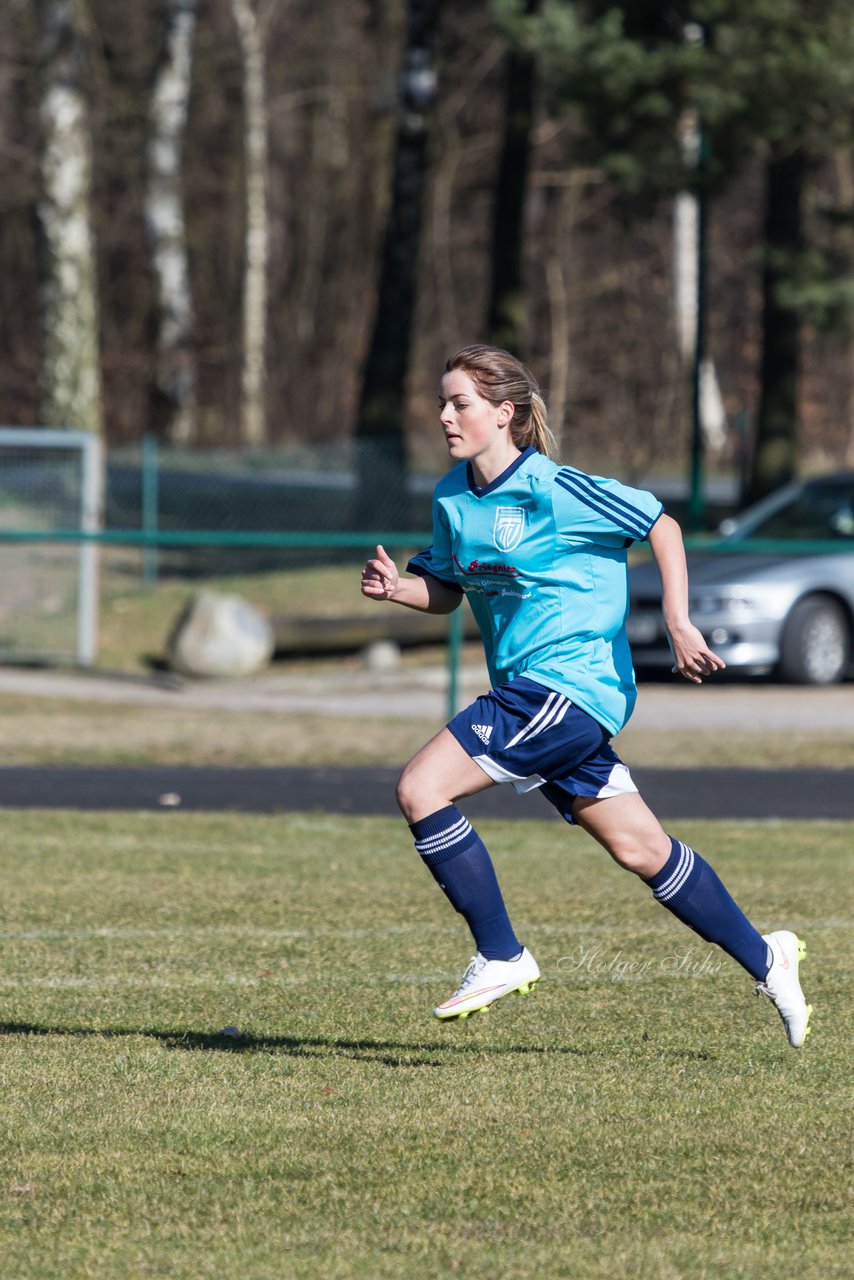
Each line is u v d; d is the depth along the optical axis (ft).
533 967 61.21
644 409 622.95
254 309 570.05
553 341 612.70
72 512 235.81
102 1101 58.23
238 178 621.72
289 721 181.57
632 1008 72.95
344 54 599.57
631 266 639.76
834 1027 69.41
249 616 230.48
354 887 102.58
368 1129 55.06
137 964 81.10
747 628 209.26
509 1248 44.83
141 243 586.86
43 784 146.61
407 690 214.28
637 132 268.21
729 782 151.02
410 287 335.67
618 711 59.11
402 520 301.84
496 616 59.88
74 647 230.68
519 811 137.28
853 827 128.77
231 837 121.60
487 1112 57.00
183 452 382.01
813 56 243.81
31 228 579.89
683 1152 52.75
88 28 445.78
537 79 325.21
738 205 628.69
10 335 584.81
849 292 285.02
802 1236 45.88
